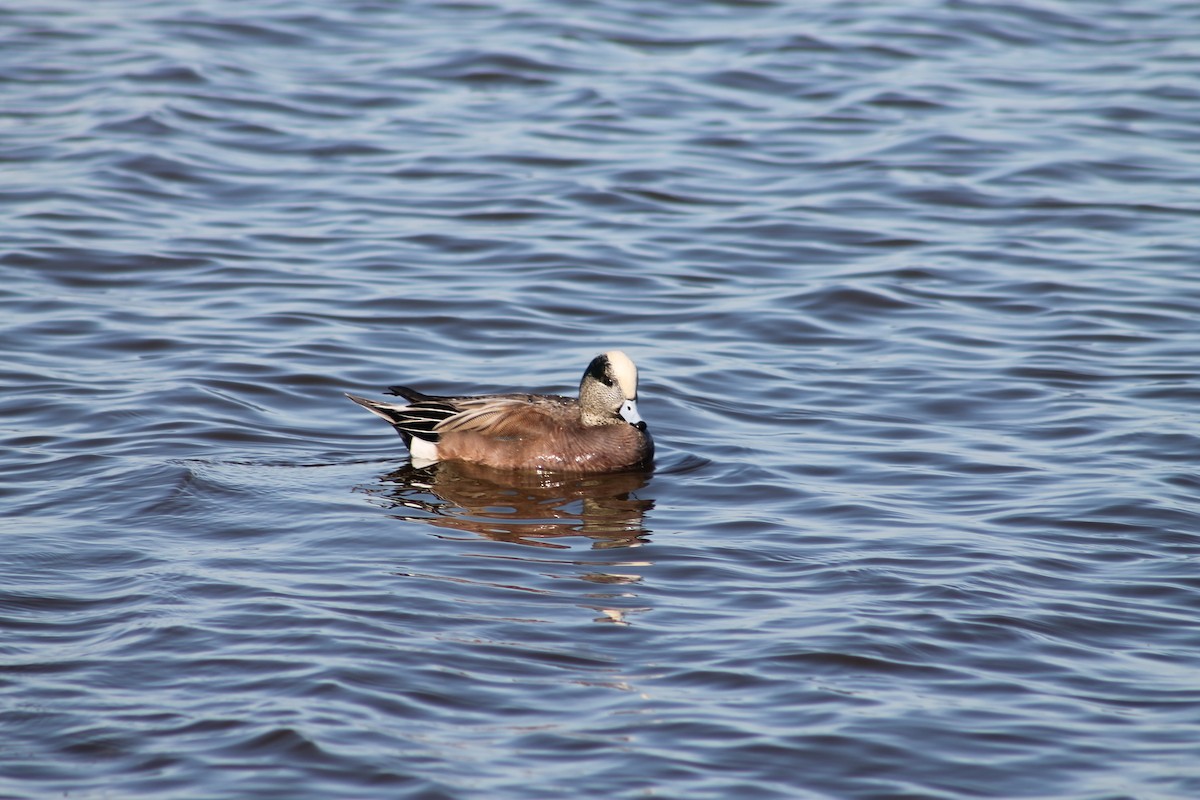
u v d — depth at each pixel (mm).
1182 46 30359
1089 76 28734
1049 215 22219
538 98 27375
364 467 14125
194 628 10258
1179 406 15422
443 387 16234
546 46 30016
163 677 9586
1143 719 9281
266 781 8430
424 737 8922
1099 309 18578
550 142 25203
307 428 15062
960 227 21828
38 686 9430
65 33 29875
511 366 16891
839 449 14500
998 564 11570
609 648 10148
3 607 10508
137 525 12211
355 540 12125
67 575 11148
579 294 19172
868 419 15352
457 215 22016
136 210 21688
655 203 22672
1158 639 10367
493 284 19422
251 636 10164
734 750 8828
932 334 17906
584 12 32500
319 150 24641
